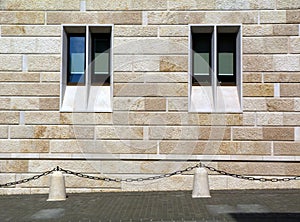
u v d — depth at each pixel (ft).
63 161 51.31
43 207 41.75
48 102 51.78
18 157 51.26
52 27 52.49
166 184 51.13
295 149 50.42
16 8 52.70
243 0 51.85
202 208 39.52
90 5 52.60
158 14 52.21
